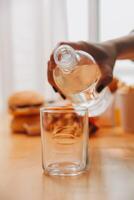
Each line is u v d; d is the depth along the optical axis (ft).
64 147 1.43
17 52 4.62
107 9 4.54
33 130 2.33
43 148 1.43
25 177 1.33
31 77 4.61
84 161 1.43
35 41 4.57
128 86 2.39
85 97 1.71
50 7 4.50
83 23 4.52
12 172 1.41
